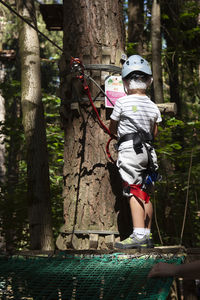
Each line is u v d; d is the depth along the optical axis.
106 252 3.41
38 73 6.59
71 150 4.70
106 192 4.50
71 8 4.88
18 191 8.28
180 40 11.69
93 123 4.61
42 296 2.68
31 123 6.25
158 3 8.55
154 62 8.43
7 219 7.96
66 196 4.66
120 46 4.85
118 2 4.95
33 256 3.31
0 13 17.45
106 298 2.64
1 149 17.58
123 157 3.93
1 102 17.89
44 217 5.89
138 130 3.96
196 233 8.63
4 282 2.83
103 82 4.62
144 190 3.94
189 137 8.91
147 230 3.87
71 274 2.88
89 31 4.74
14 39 22.16
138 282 2.61
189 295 3.57
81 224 4.44
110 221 4.43
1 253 3.40
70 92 4.75
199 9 11.02
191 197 8.72
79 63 4.43
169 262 3.01
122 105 4.07
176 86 12.13
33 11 6.99
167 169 8.09
